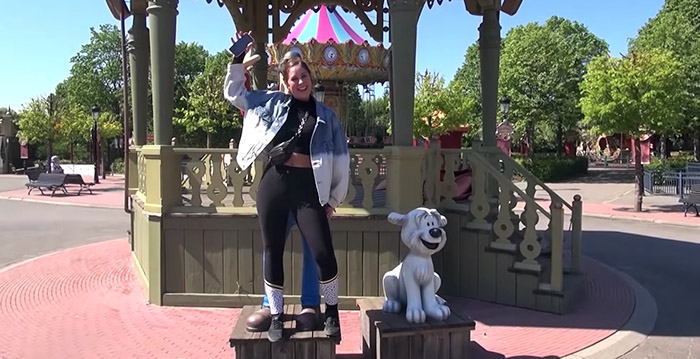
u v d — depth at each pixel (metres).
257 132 3.70
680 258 9.02
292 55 3.82
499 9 7.99
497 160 7.65
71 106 41.19
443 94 30.84
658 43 29.14
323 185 3.68
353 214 5.79
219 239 5.90
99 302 6.19
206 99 40.00
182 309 5.86
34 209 16.73
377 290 5.87
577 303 6.19
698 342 5.05
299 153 3.71
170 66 5.84
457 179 6.73
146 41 8.21
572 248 6.89
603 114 15.14
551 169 29.70
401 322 4.01
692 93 26.38
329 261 3.69
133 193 8.34
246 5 10.33
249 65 3.88
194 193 5.96
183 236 5.90
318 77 17.16
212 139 45.28
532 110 32.69
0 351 4.75
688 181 19.67
